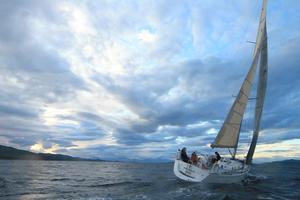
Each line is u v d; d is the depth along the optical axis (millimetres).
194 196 17875
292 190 22188
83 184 26094
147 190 20469
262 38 29922
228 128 27953
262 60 29953
